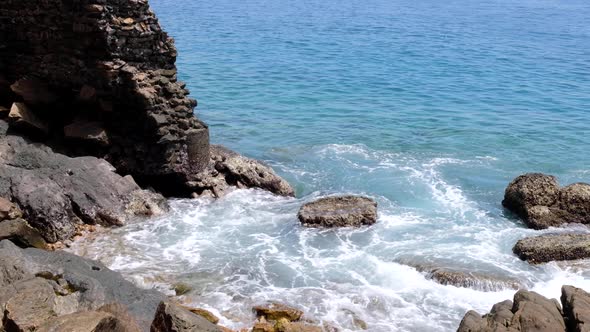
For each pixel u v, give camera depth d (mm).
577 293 12508
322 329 13922
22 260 13211
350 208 19812
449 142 29641
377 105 36656
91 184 18984
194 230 18766
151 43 20297
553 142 30250
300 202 21234
